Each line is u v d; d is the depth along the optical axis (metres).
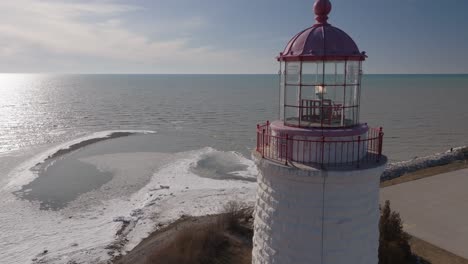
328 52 6.77
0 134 52.25
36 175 33.16
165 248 19.22
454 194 26.25
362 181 6.64
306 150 6.84
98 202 27.17
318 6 7.20
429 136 53.19
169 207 25.88
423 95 123.06
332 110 7.16
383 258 16.56
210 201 26.86
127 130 56.38
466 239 19.81
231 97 120.31
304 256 6.79
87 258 19.44
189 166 36.00
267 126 8.17
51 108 87.12
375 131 7.66
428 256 18.11
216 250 19.44
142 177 32.56
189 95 130.00
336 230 6.62
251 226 22.06
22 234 22.25
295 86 7.36
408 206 24.33
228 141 48.72
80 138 49.34
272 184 7.04
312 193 6.59
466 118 69.31
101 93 142.25
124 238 21.70
